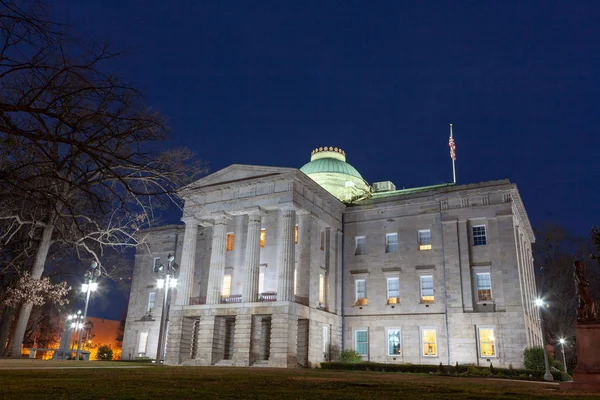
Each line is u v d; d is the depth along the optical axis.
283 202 52.41
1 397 11.78
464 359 49.81
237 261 56.47
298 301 51.44
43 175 13.32
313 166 76.06
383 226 58.84
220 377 22.22
